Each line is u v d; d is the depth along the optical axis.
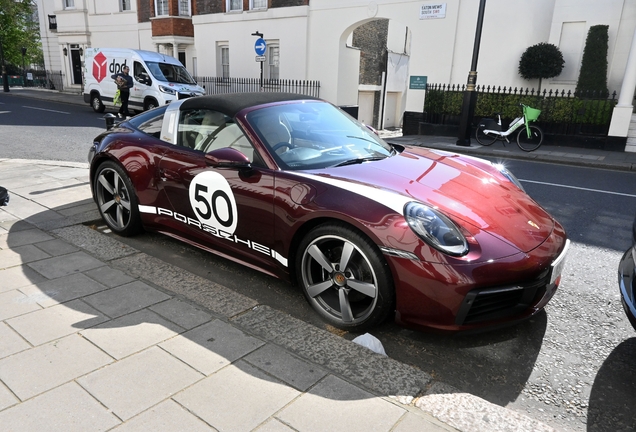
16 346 2.39
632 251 2.68
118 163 4.00
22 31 43.16
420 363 2.60
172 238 4.25
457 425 1.95
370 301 2.83
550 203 6.26
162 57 16.30
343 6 16.52
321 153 3.33
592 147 11.91
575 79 12.77
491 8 13.56
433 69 14.70
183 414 1.94
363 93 21.67
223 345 2.46
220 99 3.61
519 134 11.69
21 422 1.88
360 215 2.60
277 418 1.94
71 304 2.85
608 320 3.09
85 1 25.69
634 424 2.16
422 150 4.01
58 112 16.94
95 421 1.89
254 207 3.08
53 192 5.43
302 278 2.97
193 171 3.45
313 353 2.44
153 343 2.45
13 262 3.46
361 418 1.95
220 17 20.03
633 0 11.69
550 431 1.94
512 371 2.54
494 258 2.47
